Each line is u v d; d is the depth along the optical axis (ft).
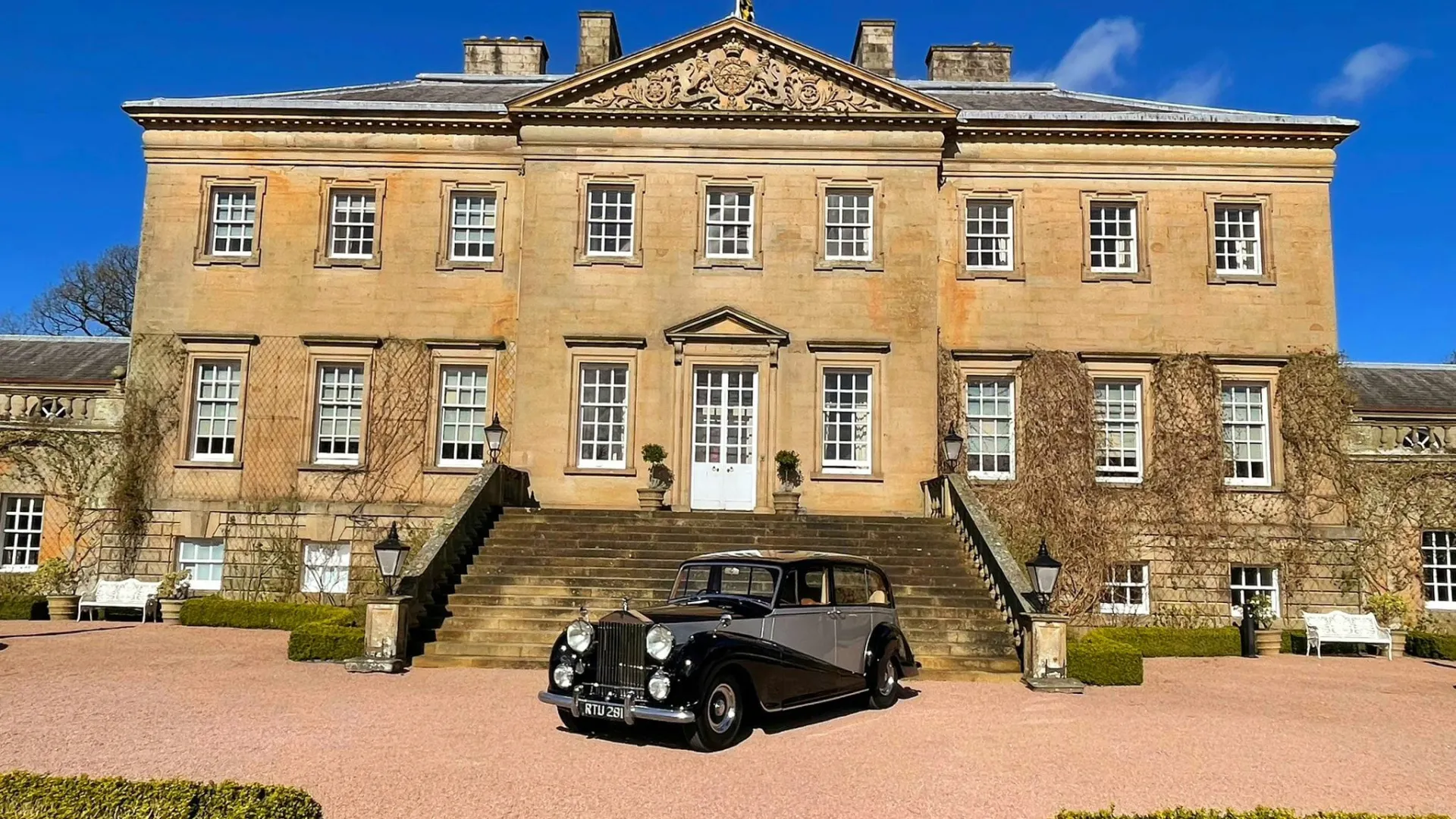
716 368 76.38
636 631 32.78
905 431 75.25
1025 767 30.40
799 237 77.71
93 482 76.23
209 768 27.96
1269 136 78.84
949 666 50.08
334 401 78.23
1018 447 76.69
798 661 36.29
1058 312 78.23
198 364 78.33
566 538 62.64
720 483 75.51
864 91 78.74
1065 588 73.15
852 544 62.49
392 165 80.18
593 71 78.28
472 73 98.02
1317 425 75.61
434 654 50.01
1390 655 65.51
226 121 79.61
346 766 28.60
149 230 79.15
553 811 24.81
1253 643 66.18
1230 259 79.36
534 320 76.64
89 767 27.94
